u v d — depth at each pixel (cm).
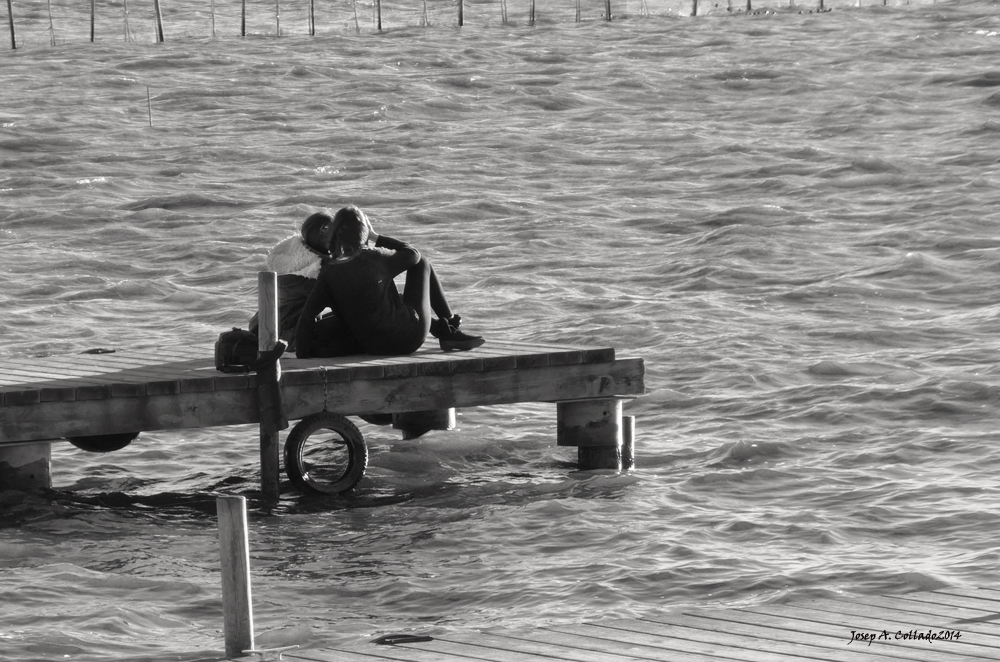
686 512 3466
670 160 9538
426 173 9394
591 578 2955
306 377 3747
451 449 4250
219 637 2667
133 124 11150
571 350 4025
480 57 13662
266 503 3738
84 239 8019
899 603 2545
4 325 6191
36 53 14500
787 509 3459
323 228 4044
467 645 2361
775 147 9719
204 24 16638
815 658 2230
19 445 3838
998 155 9031
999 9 14650
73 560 3244
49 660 2512
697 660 2238
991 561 2942
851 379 4894
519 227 7900
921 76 11756
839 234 7406
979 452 3931
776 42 13738
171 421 3650
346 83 12531
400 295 3991
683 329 5744
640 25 15388
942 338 5456
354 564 3180
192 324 6206
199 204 8725
